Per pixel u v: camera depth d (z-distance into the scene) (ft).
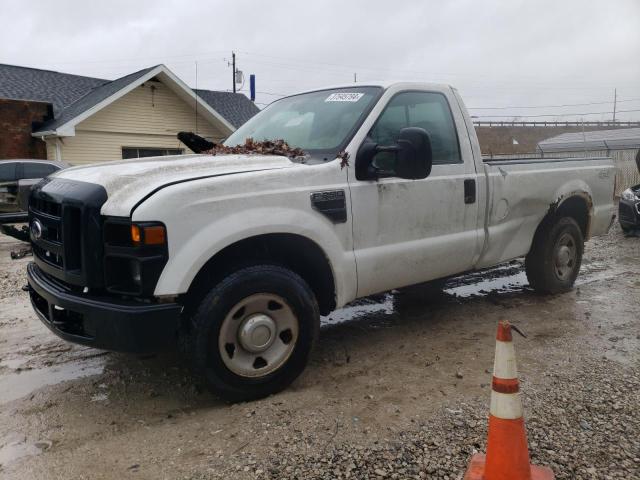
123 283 10.46
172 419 10.87
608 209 20.77
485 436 9.84
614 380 12.16
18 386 12.55
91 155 58.70
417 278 14.37
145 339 9.97
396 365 13.46
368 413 10.87
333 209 12.23
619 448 9.41
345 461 9.16
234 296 10.88
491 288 21.07
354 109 13.80
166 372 13.23
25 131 58.49
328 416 10.77
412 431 10.11
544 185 17.78
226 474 8.87
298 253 12.37
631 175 68.59
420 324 16.79
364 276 12.97
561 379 12.25
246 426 10.43
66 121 54.95
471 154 15.47
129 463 9.30
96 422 10.79
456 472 8.80
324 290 12.82
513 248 17.12
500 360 8.00
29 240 14.11
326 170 12.27
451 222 14.82
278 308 11.59
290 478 8.72
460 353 14.21
